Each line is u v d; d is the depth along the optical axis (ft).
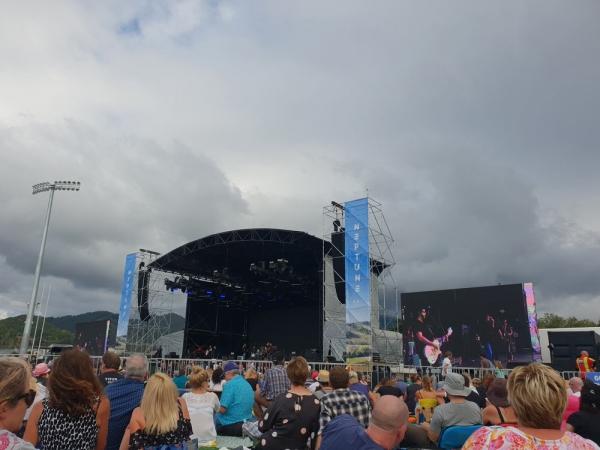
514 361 56.95
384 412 9.23
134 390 13.66
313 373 35.27
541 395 6.88
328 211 73.61
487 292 63.26
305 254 92.17
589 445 6.89
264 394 22.24
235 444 21.13
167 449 12.00
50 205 85.87
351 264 61.72
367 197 62.54
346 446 9.41
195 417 19.65
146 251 95.61
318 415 13.70
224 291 108.06
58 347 82.58
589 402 12.59
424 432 18.28
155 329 93.86
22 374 7.48
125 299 92.84
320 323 95.76
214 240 86.28
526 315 60.13
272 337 114.62
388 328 71.10
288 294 107.14
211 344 108.17
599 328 66.39
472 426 15.90
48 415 10.16
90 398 10.28
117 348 90.38
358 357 58.08
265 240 83.20
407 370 58.49
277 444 13.20
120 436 13.07
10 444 6.64
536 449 6.64
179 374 41.86
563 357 52.08
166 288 97.19
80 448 10.05
